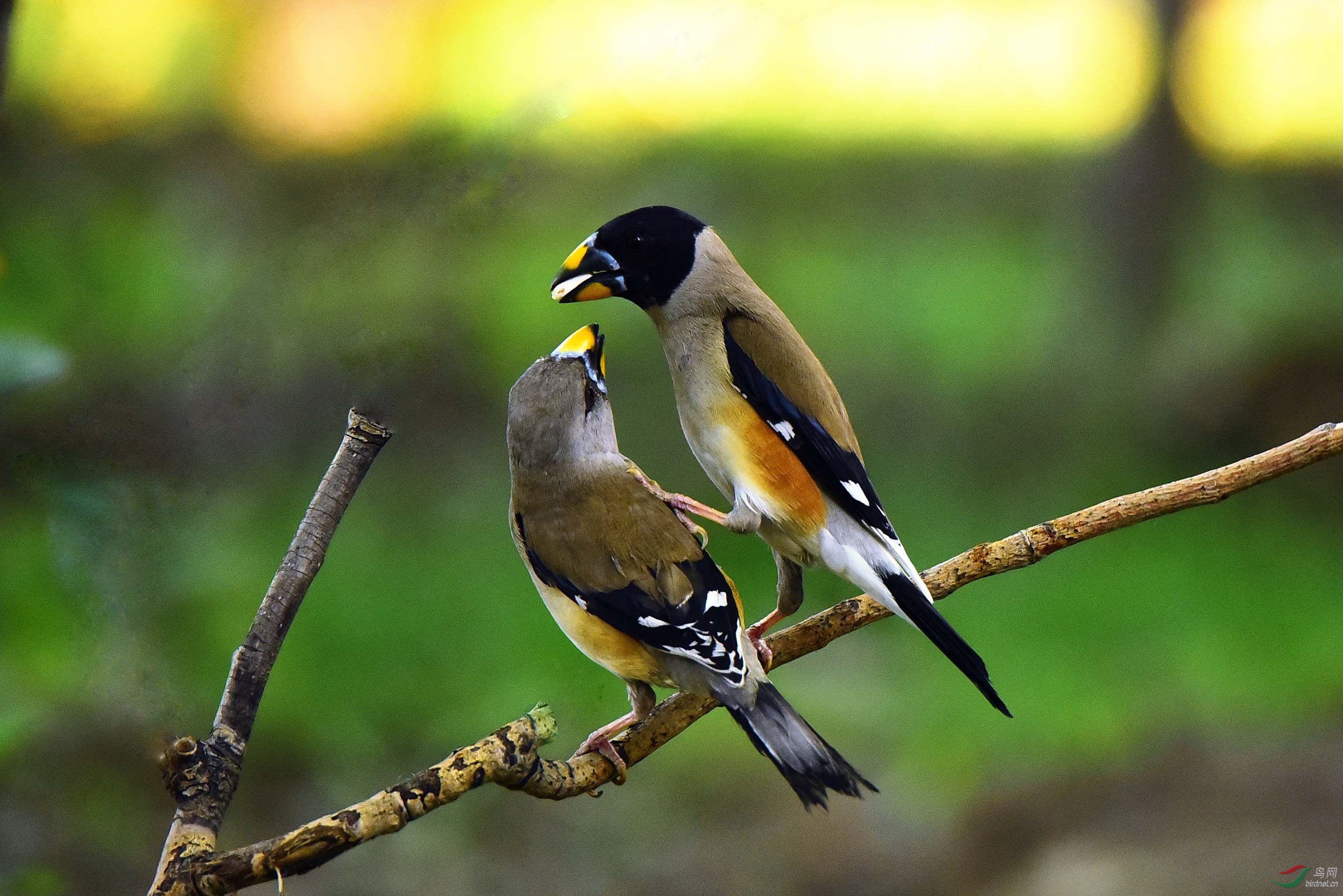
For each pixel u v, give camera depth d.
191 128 14.45
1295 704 13.41
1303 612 15.73
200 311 7.35
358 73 14.31
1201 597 16.23
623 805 12.51
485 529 14.48
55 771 8.53
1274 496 18.52
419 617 12.77
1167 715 13.53
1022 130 28.50
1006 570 5.58
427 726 11.77
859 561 6.20
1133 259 21.83
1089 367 20.95
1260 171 25.23
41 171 12.54
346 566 13.49
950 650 5.61
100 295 8.77
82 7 15.12
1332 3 27.23
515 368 16.31
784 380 6.39
